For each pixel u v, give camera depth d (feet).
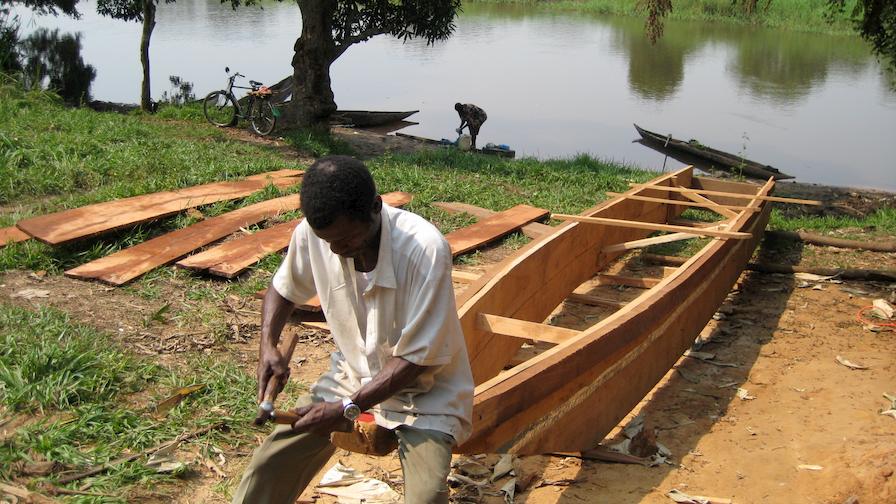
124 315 19.66
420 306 9.18
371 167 36.58
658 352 17.37
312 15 50.06
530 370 13.05
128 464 13.82
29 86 61.93
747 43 108.27
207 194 28.40
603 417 15.31
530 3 154.51
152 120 51.85
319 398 10.64
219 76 80.48
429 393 9.93
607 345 14.78
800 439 16.53
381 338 9.58
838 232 32.48
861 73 88.17
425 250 9.20
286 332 19.67
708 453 15.99
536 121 67.21
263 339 10.23
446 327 9.31
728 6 126.00
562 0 155.12
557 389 13.52
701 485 14.71
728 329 22.67
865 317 23.67
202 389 16.47
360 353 9.91
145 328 19.12
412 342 9.21
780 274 27.14
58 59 82.64
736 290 25.80
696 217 33.22
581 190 35.58
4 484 12.66
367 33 53.98
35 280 21.21
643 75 87.97
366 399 9.18
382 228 9.23
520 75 88.02
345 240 8.98
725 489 14.60
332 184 8.66
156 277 21.81
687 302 18.67
